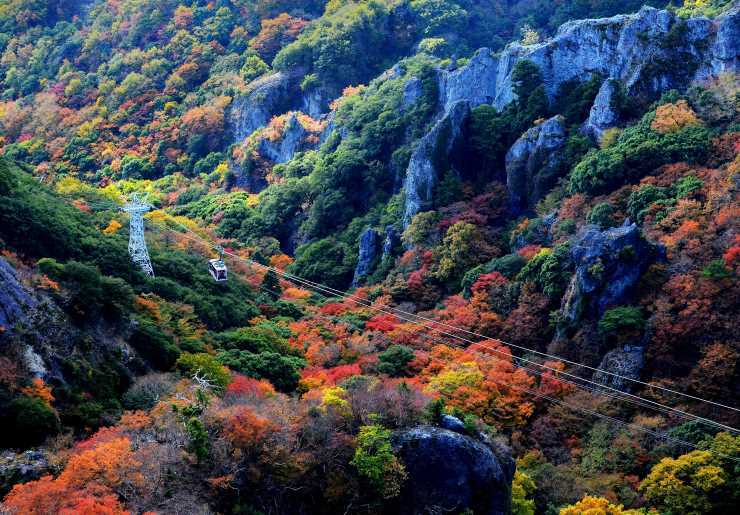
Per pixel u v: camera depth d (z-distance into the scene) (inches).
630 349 3572.8
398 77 6756.9
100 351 3122.5
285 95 7800.2
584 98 5093.5
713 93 4677.7
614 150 4534.9
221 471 2566.4
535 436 3410.4
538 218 4616.1
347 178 5954.7
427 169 5231.3
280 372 3469.5
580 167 4574.3
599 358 3661.4
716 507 2942.9
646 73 4968.0
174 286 4089.6
